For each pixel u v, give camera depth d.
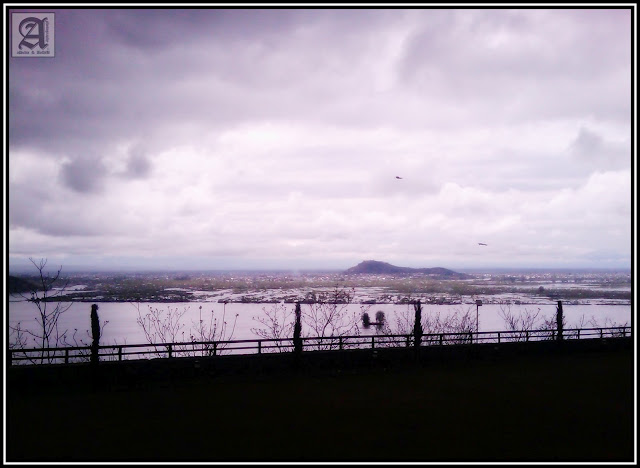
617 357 28.38
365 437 13.15
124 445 12.46
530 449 12.22
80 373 18.95
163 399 17.55
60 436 13.21
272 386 19.89
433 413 15.70
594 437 13.25
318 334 27.70
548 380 21.41
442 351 25.62
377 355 23.88
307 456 11.64
